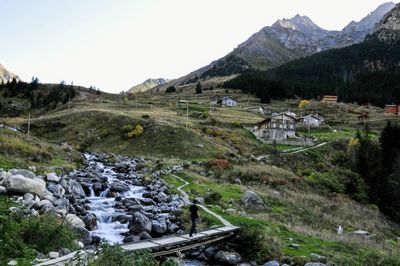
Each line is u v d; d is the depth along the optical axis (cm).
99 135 9288
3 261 1567
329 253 2509
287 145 9862
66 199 2647
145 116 10488
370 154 8900
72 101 16350
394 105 18125
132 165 5556
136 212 2684
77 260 1532
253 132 10631
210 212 3177
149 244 2177
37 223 1898
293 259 2303
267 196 4488
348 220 4512
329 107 18412
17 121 11356
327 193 6619
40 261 1627
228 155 7538
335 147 10000
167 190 3856
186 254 2489
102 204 3109
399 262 2478
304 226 3419
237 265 2311
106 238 2412
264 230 2764
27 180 2478
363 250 2819
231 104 17162
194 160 6744
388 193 7469
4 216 1939
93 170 4434
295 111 17288
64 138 9600
